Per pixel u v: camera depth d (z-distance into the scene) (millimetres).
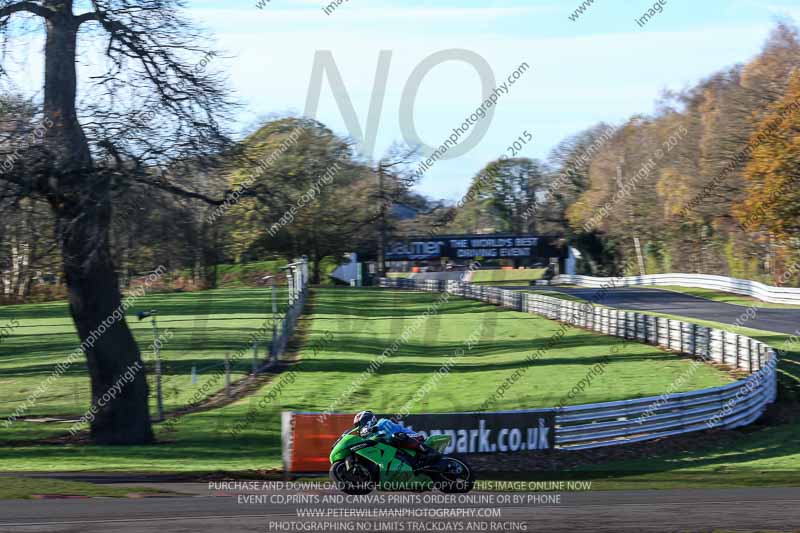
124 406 31625
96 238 27719
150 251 29875
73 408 41312
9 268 30531
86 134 28719
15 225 27906
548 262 138875
